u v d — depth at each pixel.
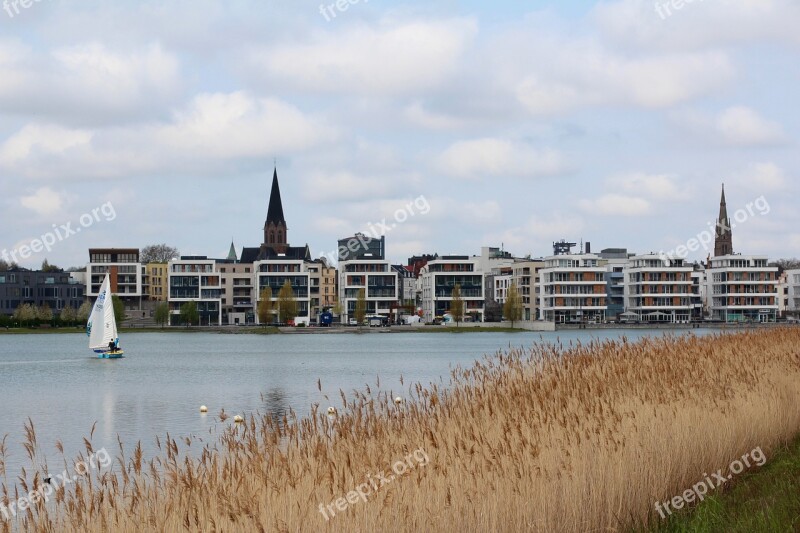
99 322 122.12
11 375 93.44
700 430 22.12
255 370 95.81
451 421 21.94
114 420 54.22
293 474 16.98
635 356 33.28
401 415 22.59
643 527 17.94
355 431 20.48
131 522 15.28
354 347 148.25
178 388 76.31
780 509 17.39
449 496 15.97
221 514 15.02
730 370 30.28
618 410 22.77
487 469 17.70
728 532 16.81
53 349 149.25
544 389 25.02
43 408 61.75
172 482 17.02
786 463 22.33
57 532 15.78
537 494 16.86
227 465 17.27
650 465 19.44
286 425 20.19
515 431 20.33
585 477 18.00
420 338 186.00
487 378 28.50
